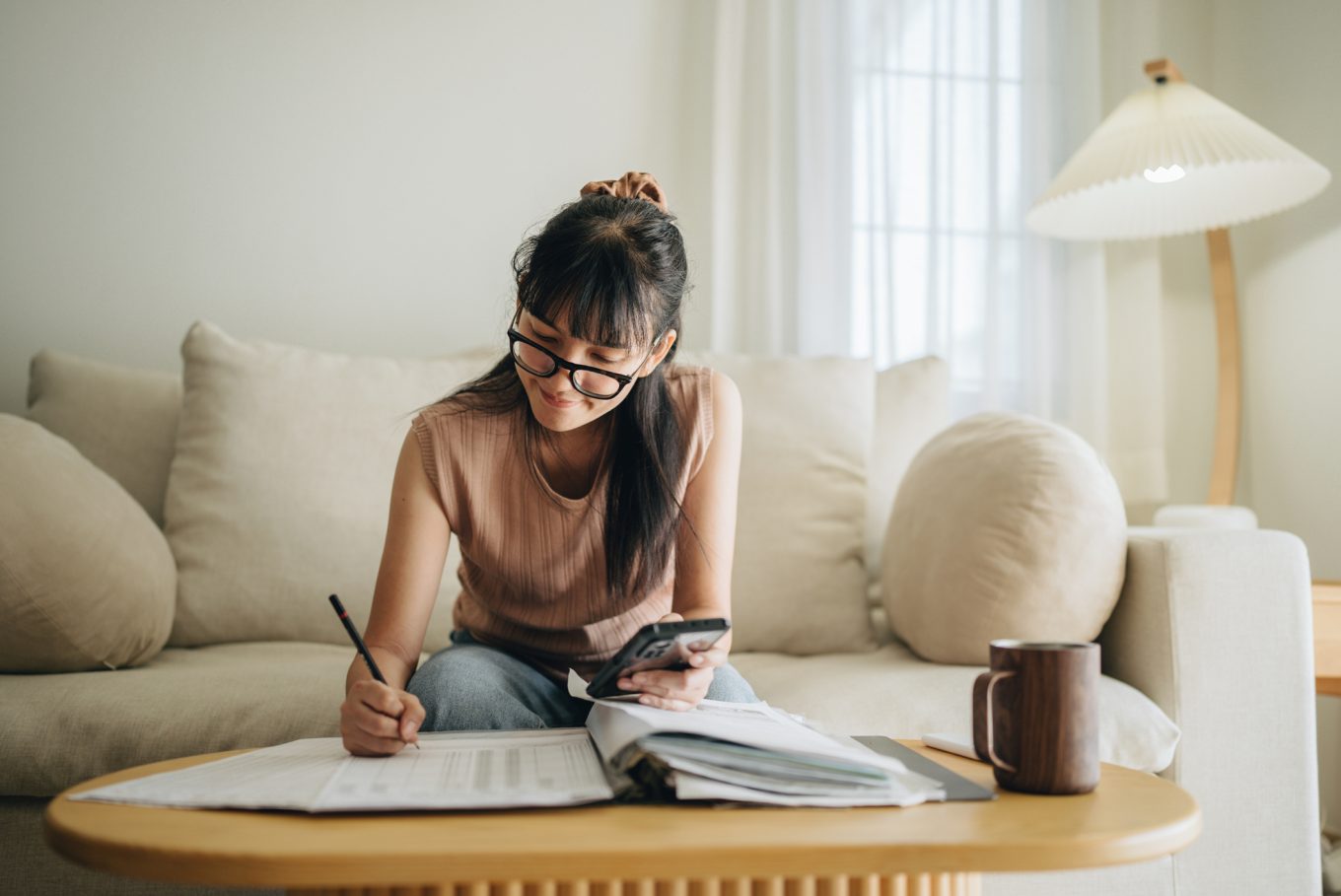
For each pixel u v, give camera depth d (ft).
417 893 2.36
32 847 4.24
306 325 7.66
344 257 7.70
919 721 4.62
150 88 7.50
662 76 8.06
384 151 7.77
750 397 6.65
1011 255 8.36
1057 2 8.48
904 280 8.25
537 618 4.25
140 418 6.58
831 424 6.63
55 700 4.40
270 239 7.63
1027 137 8.32
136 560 5.20
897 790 2.63
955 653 5.23
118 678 4.67
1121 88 8.61
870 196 8.13
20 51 7.36
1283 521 8.20
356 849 2.17
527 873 2.18
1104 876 4.50
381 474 6.27
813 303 8.01
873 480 6.91
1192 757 4.71
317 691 4.64
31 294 7.35
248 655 5.70
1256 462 8.49
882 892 2.54
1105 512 5.05
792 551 6.28
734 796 2.53
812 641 6.19
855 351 8.16
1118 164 6.88
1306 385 7.94
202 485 6.14
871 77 8.20
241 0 7.62
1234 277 7.97
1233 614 4.80
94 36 7.44
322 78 7.70
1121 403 8.43
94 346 7.41
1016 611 5.04
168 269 7.51
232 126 7.59
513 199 7.89
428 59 7.83
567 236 3.32
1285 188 7.10
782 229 8.13
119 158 7.47
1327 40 7.75
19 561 4.67
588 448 4.08
